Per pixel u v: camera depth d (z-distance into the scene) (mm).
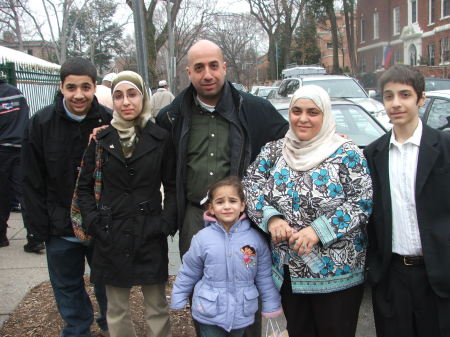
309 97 2527
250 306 2764
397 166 2564
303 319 2834
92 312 3449
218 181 2785
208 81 2867
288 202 2617
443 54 32969
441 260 2445
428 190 2477
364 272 2744
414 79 2482
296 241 2500
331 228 2479
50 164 3057
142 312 3979
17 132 5438
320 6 36594
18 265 5039
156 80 23297
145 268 2980
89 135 3119
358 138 6109
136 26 6777
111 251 2934
